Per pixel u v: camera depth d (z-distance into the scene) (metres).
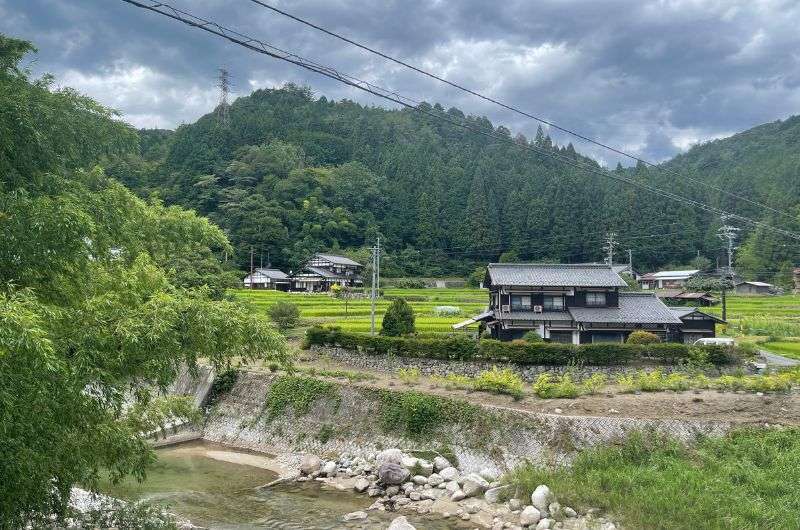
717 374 27.20
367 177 110.31
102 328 9.16
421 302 64.88
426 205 98.31
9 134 10.09
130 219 13.20
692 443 18.31
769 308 57.09
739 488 15.03
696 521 13.39
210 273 42.50
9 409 7.07
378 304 60.06
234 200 93.12
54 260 9.16
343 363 32.81
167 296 10.16
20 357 7.10
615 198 93.12
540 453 19.11
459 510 16.05
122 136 14.21
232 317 10.53
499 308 36.69
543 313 35.47
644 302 36.22
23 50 12.60
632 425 19.12
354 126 140.50
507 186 103.62
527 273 36.75
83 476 10.68
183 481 19.77
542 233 92.44
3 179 9.98
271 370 28.84
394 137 135.12
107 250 11.72
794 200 84.94
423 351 30.36
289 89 163.62
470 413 21.30
